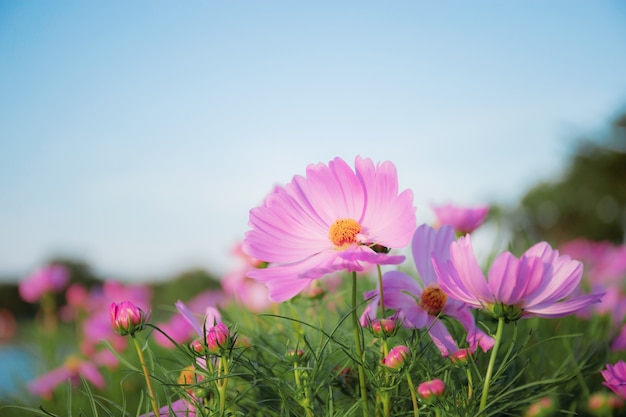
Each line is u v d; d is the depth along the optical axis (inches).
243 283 23.0
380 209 12.3
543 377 14.5
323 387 13.4
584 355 16.4
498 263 10.4
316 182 12.7
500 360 14.5
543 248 11.0
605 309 19.7
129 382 22.6
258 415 13.1
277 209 12.6
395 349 11.1
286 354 12.4
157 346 25.3
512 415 12.8
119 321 11.6
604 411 13.6
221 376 11.3
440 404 10.9
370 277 25.2
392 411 12.2
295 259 12.0
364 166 12.5
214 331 11.2
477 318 13.7
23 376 26.6
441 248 13.4
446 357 12.3
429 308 12.7
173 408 12.3
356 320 11.2
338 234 12.0
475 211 20.4
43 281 44.6
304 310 17.8
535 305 10.6
